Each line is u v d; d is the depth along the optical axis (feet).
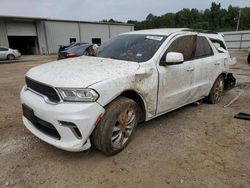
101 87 9.50
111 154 10.68
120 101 10.47
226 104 18.47
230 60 19.33
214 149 11.50
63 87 9.20
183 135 12.94
